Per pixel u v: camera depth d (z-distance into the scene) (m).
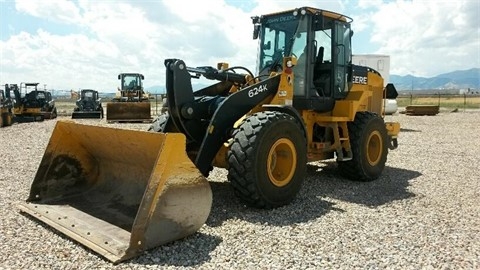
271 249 3.41
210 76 5.09
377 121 6.39
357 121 6.19
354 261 3.20
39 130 14.62
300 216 4.32
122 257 3.09
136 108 18.14
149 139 3.53
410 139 11.98
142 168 4.16
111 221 3.77
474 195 5.39
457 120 20.12
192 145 4.93
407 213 4.52
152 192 3.27
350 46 6.52
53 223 3.76
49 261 3.11
